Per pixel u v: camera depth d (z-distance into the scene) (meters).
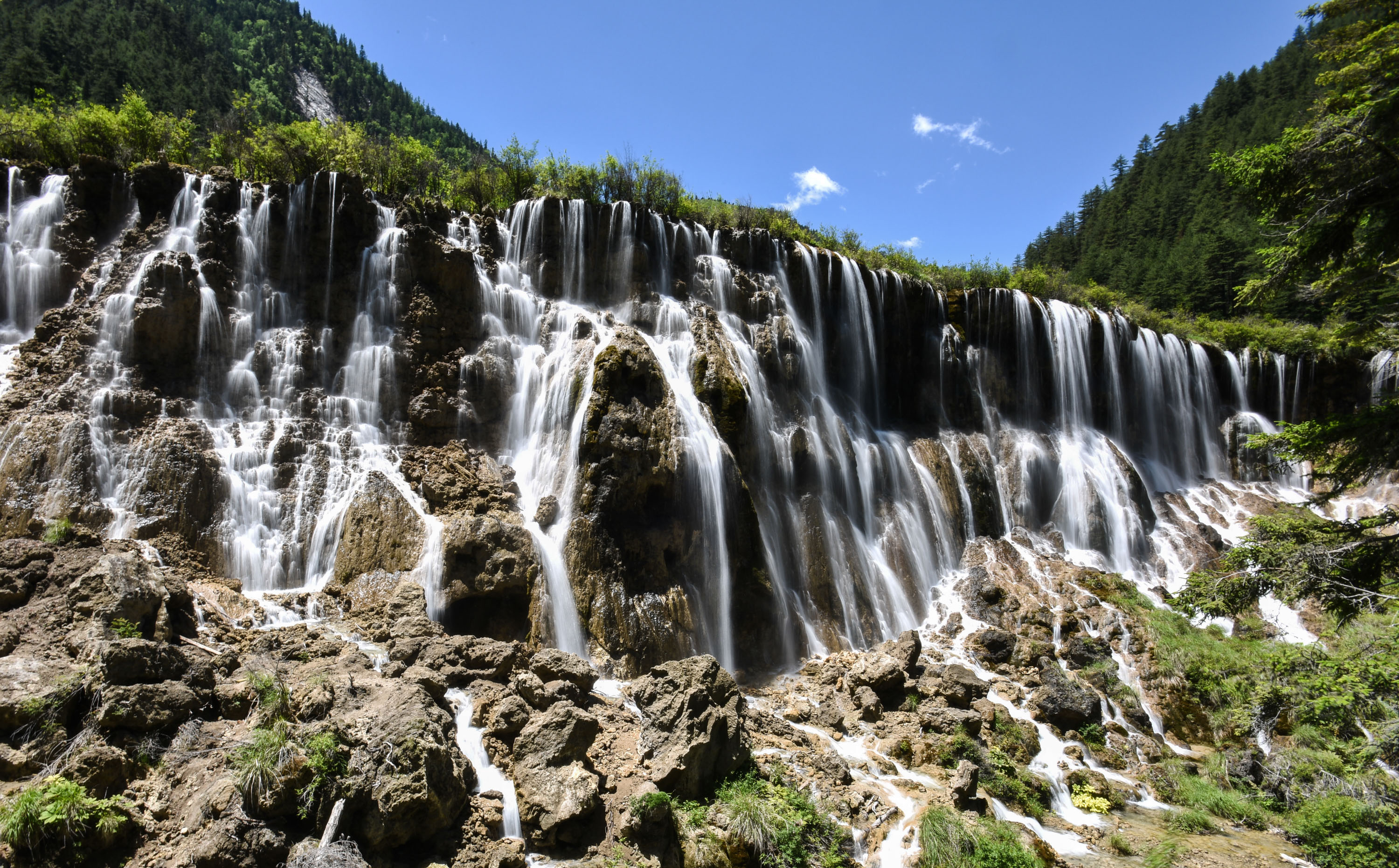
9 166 15.27
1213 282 45.62
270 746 7.63
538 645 12.87
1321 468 12.59
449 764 8.43
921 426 23.20
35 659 8.13
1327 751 13.58
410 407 15.82
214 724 8.57
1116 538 22.56
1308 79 82.31
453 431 16.11
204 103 59.84
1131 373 27.38
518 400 16.88
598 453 14.75
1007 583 19.61
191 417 14.00
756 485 17.47
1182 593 12.95
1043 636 17.53
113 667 8.04
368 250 16.72
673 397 16.09
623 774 9.48
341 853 7.08
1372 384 29.09
